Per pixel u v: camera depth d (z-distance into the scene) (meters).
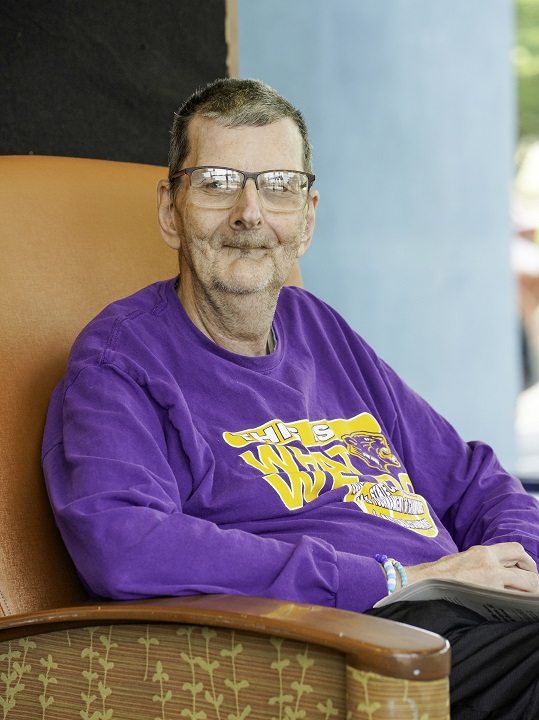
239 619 1.38
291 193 1.93
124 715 1.51
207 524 1.61
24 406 1.86
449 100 5.52
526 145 11.12
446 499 2.20
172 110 2.63
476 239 5.70
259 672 1.40
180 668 1.46
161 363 1.85
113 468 1.65
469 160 5.62
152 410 1.80
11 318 1.92
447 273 5.60
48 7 2.44
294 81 5.20
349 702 1.30
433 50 5.43
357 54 5.25
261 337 2.00
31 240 2.00
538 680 1.50
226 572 1.57
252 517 1.83
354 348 2.20
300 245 2.08
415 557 1.92
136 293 1.99
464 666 1.54
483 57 5.62
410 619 1.61
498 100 5.74
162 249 2.17
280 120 1.94
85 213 2.09
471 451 2.29
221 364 1.93
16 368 1.88
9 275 1.95
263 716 1.40
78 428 1.72
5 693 1.60
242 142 1.90
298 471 1.89
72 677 1.55
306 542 1.63
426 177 5.50
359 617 1.38
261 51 5.16
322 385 2.11
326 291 5.36
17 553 1.75
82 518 1.57
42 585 1.77
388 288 5.46
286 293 2.18
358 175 5.35
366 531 1.89
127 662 1.50
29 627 1.55
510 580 1.82
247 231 1.90
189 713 1.46
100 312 1.95
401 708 1.26
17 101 2.42
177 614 1.42
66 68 2.47
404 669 1.25
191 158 1.94
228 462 1.84
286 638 1.38
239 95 1.92
